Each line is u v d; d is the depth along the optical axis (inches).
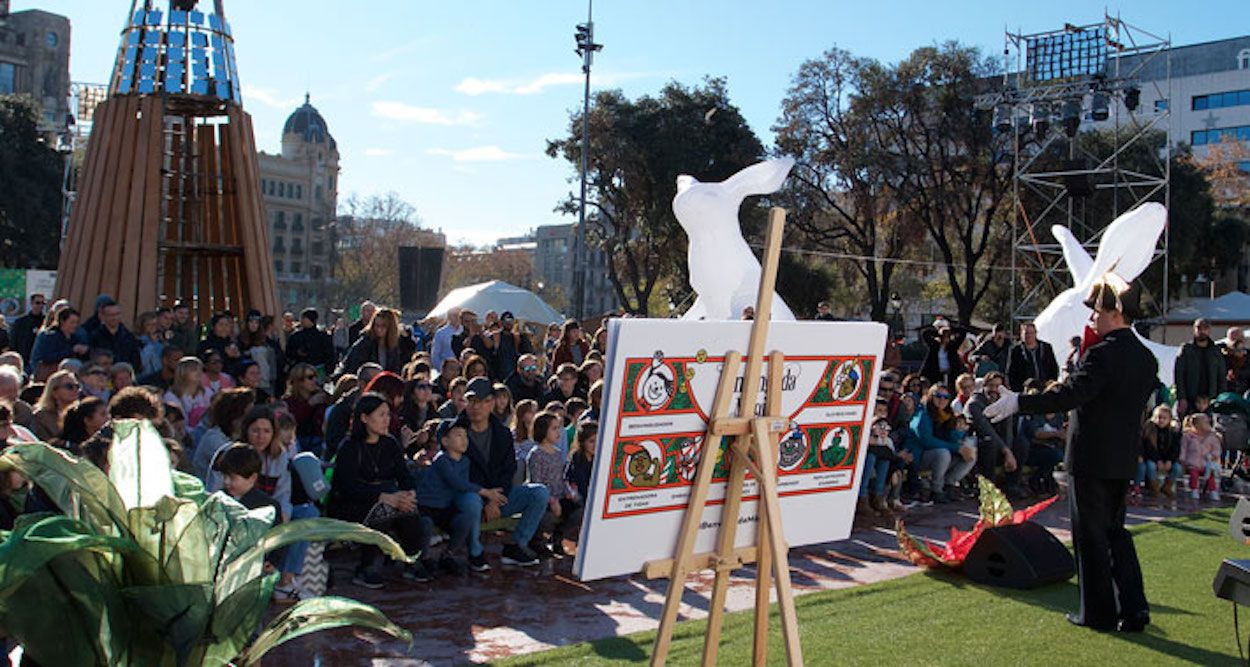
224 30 608.1
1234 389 604.4
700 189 459.8
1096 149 1311.5
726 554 147.6
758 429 144.4
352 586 278.5
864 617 249.1
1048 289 1311.5
